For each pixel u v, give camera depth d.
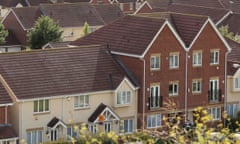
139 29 170.00
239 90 180.38
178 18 178.75
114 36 172.88
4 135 147.25
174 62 169.75
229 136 69.25
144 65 164.38
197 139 68.12
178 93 170.62
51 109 154.38
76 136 155.25
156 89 167.12
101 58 166.25
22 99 150.50
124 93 162.38
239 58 185.50
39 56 159.75
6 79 152.25
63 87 156.38
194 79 173.12
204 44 174.38
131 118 163.88
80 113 157.62
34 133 152.75
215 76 177.00
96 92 159.25
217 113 177.62
